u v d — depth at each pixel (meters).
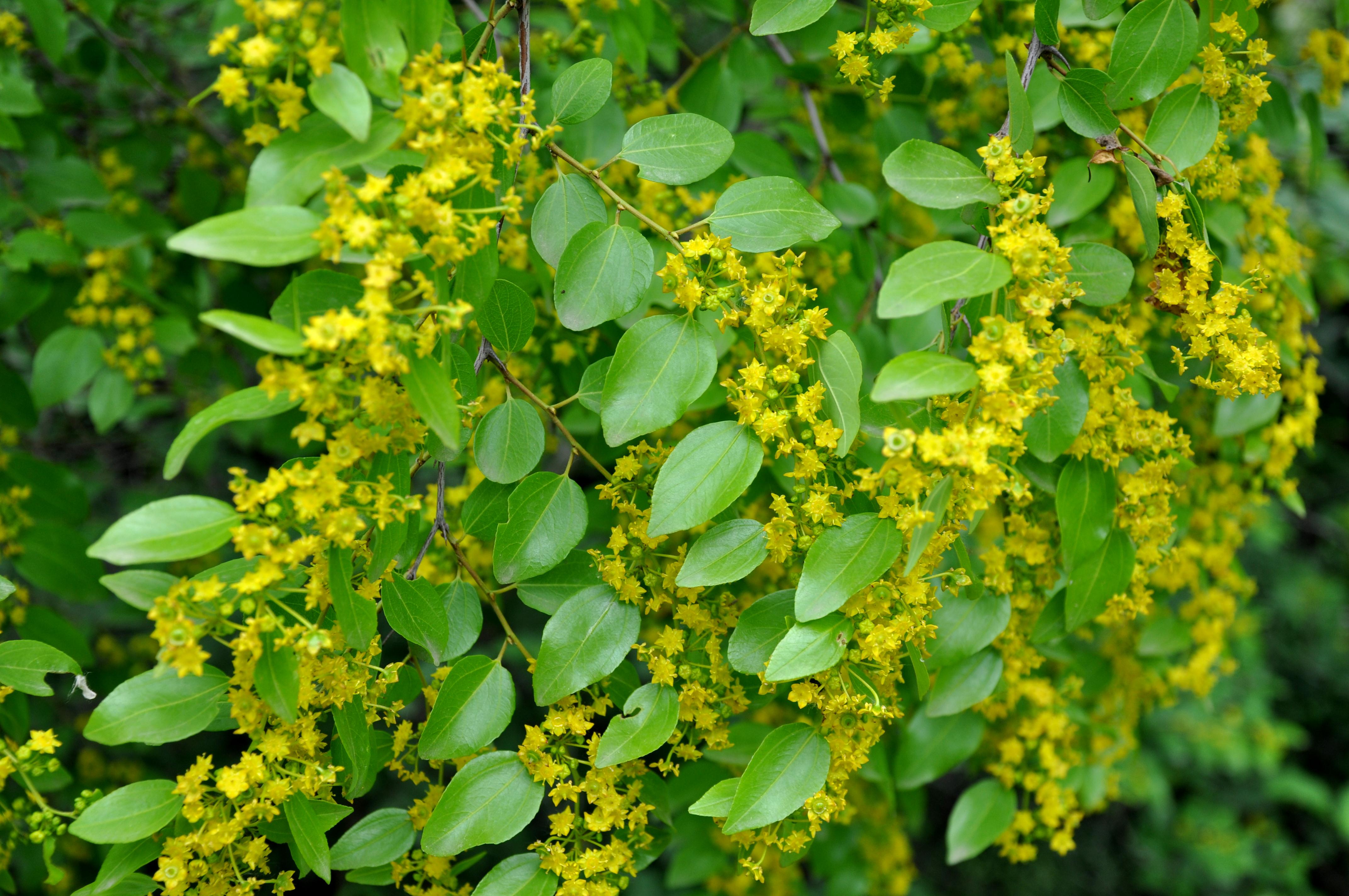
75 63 1.01
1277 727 1.90
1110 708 0.86
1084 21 0.81
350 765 0.70
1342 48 0.84
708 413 0.82
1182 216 0.72
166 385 1.25
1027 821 0.83
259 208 0.64
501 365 0.71
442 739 0.69
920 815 0.90
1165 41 0.71
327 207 0.72
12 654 0.71
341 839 0.71
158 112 1.09
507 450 0.71
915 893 1.62
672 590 0.71
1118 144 0.72
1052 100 0.82
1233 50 0.73
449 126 0.66
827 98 0.90
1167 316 0.83
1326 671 2.05
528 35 0.70
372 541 0.69
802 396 0.69
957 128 0.87
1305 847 2.08
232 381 1.05
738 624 0.69
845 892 0.90
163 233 0.91
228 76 0.65
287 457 1.01
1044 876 1.74
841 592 0.67
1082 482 0.74
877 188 0.97
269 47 0.65
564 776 0.70
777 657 0.67
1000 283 0.66
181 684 0.68
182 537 0.65
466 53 0.72
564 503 0.71
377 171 0.67
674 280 0.69
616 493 0.71
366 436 0.66
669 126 0.71
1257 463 0.85
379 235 0.64
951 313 0.72
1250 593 0.86
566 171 0.75
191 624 0.65
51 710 1.15
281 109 0.65
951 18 0.72
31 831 0.78
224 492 1.33
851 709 0.68
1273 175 0.83
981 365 0.66
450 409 0.65
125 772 1.17
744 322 0.70
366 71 0.65
